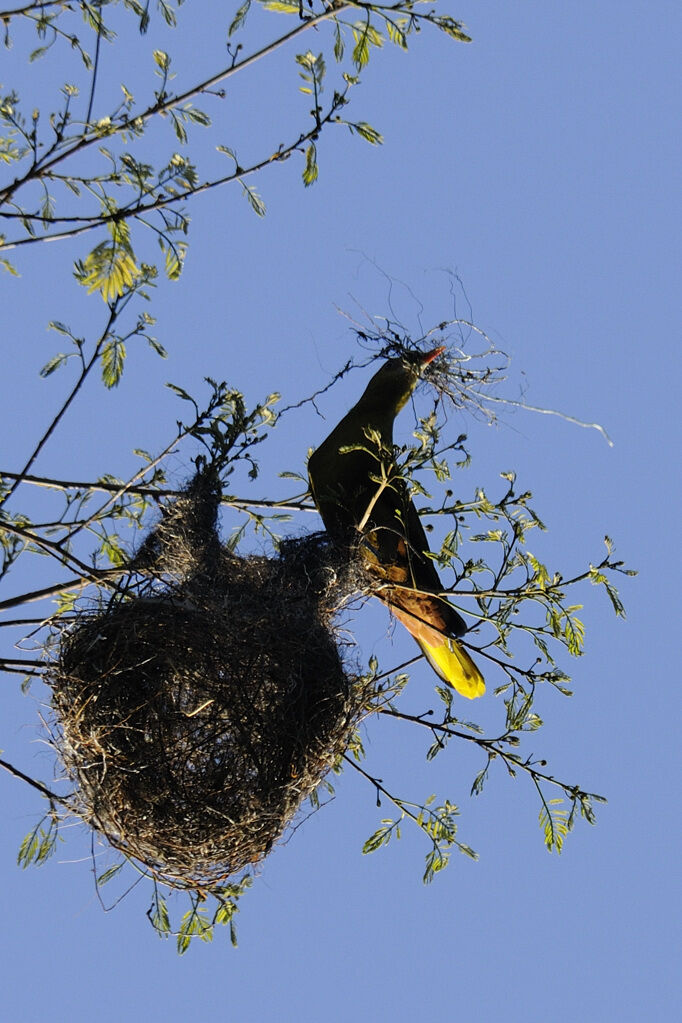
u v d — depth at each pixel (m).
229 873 9.23
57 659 9.00
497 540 9.35
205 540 9.66
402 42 8.68
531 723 9.92
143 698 8.91
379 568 10.41
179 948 9.54
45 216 9.07
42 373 8.77
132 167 8.70
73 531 9.72
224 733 9.01
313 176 8.78
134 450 10.45
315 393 10.07
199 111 8.87
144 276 8.63
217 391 9.87
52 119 8.74
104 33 9.12
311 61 8.70
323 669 9.27
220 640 9.00
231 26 8.64
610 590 9.20
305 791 9.19
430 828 10.15
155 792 8.89
